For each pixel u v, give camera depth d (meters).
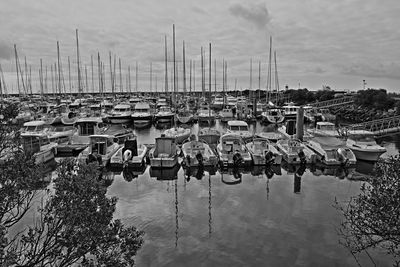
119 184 16.20
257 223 11.37
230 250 9.48
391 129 26.64
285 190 15.17
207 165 18.72
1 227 3.69
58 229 4.22
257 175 17.98
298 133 26.05
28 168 4.35
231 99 57.03
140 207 12.91
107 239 4.40
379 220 4.87
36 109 41.12
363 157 20.61
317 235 10.41
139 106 41.03
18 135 4.43
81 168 4.78
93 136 19.48
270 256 9.16
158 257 9.05
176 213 12.26
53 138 23.16
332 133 27.03
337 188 15.52
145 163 20.11
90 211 4.35
